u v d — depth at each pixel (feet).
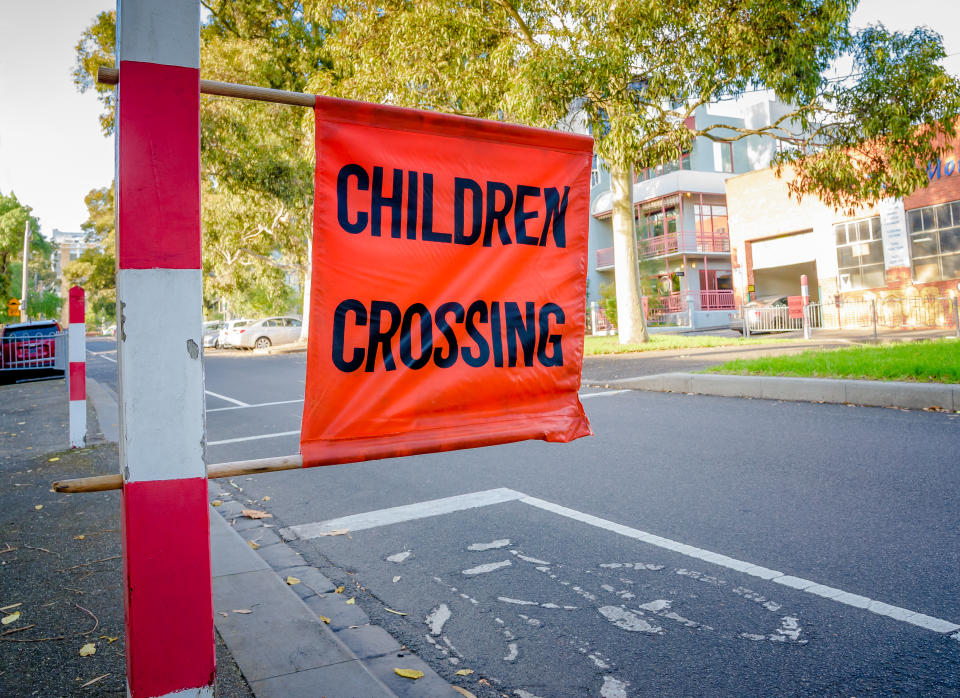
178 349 5.51
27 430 28.50
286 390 42.52
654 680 8.04
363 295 7.66
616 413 26.58
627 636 9.12
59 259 308.40
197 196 5.57
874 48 45.50
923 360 28.40
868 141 50.21
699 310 106.01
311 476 18.79
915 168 46.52
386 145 7.77
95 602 10.19
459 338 8.24
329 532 13.91
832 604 9.67
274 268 124.06
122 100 5.36
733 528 12.98
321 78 54.19
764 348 47.26
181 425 5.53
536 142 8.72
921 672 7.87
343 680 7.91
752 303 79.05
